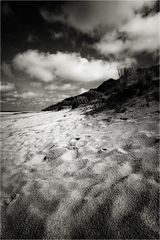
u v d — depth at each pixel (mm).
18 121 10641
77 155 2771
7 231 1495
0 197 1994
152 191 1592
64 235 1355
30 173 2465
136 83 7359
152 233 1217
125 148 2625
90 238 1287
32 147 3721
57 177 2211
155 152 2273
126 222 1344
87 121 5617
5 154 3490
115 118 4891
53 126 6125
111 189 1744
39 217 1575
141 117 4234
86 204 1615
